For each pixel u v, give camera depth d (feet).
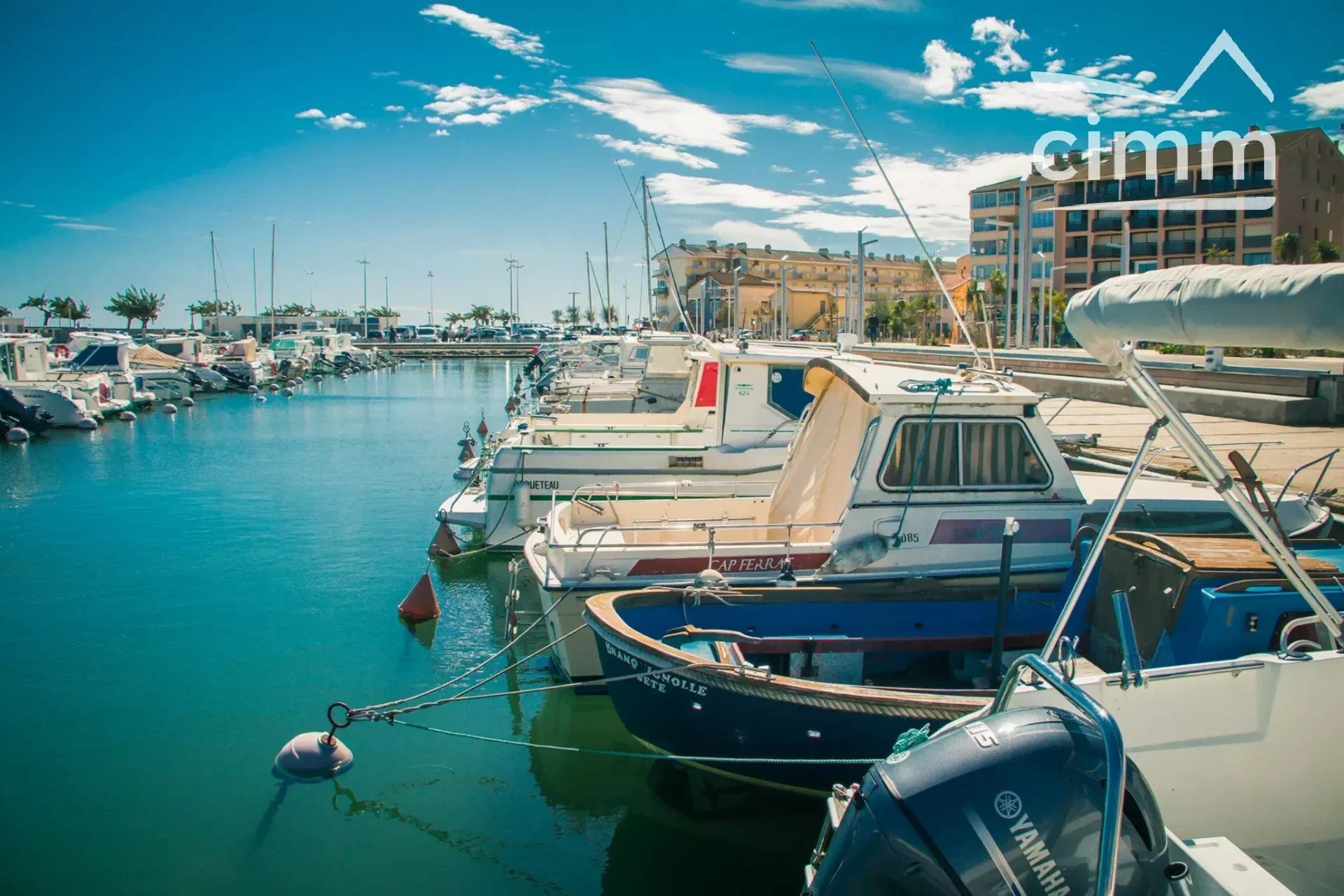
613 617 23.04
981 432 27.09
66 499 65.46
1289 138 164.76
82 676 32.07
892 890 10.86
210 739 27.12
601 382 87.20
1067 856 10.52
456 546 48.47
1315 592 14.33
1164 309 12.34
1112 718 10.64
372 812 23.26
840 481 29.22
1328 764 15.76
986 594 25.62
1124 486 14.42
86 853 21.22
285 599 41.09
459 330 392.47
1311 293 10.59
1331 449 47.42
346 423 118.21
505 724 28.37
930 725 18.76
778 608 25.03
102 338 137.90
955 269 293.02
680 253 286.46
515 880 20.56
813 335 221.66
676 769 24.17
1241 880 11.18
